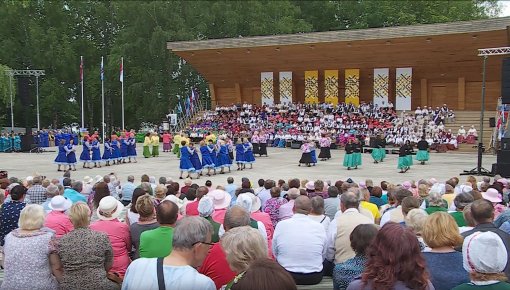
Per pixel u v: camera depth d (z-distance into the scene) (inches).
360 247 170.1
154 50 2063.2
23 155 1364.4
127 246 233.8
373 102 1673.2
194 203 317.7
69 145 993.5
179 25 2098.9
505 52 842.8
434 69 1578.5
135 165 1098.1
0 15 2170.3
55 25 2287.2
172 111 2176.4
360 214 239.5
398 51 1529.3
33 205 193.8
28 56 2201.0
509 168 820.6
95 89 2304.4
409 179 852.6
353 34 1498.5
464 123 1537.9
